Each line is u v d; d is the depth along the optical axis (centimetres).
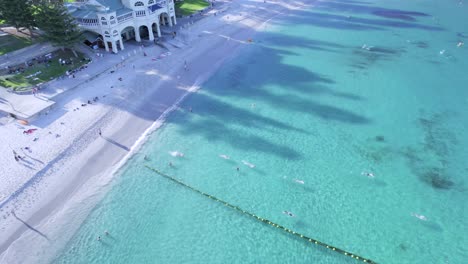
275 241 4441
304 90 7525
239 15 11494
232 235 4522
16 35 8656
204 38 9794
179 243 4412
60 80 7381
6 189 4956
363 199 4969
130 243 4406
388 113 6744
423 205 4872
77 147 5769
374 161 5622
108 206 4878
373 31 10400
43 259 4191
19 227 4519
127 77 7731
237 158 5725
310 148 5916
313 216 4741
